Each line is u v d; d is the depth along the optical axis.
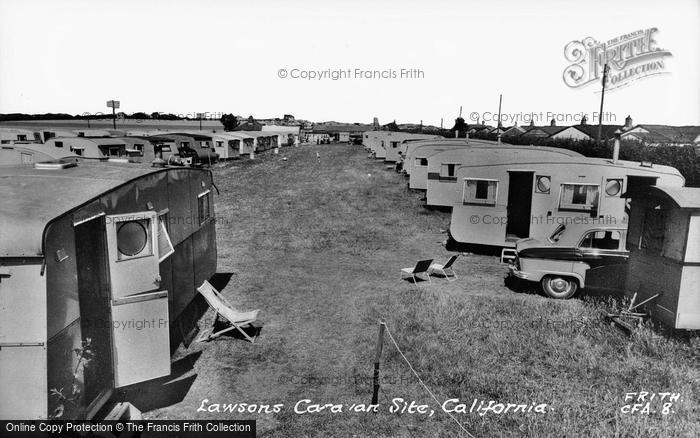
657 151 21.27
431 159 21.03
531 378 7.44
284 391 7.16
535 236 14.40
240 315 9.17
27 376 5.06
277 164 43.72
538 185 14.28
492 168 14.88
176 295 8.75
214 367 7.88
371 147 55.75
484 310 10.14
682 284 8.44
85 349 5.88
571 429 6.08
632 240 9.83
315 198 25.02
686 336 8.79
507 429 6.19
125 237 6.41
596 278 10.87
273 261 14.34
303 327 9.48
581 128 59.38
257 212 21.53
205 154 42.09
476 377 7.44
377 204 23.25
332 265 14.01
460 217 15.32
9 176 6.80
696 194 8.62
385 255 15.20
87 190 6.30
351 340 8.86
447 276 12.96
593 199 13.89
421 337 8.88
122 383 6.42
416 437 6.07
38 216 5.22
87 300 6.61
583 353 8.12
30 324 5.04
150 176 7.66
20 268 5.02
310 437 6.08
